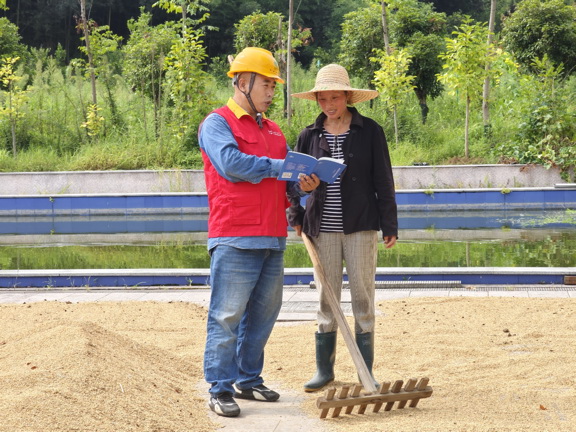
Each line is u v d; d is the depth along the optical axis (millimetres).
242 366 3750
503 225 11578
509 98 18188
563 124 14898
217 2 40000
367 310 3883
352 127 3867
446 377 4000
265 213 3525
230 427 3270
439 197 13828
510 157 15375
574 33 19766
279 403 3680
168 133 17125
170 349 4695
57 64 27312
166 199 14055
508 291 6457
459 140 16891
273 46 21516
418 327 5156
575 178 14383
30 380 3283
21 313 5379
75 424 2928
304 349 4680
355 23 20844
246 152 3523
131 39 20422
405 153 16469
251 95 3564
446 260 8523
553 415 3297
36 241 10977
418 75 18875
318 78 3854
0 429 2801
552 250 9000
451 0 46156
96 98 19484
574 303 5703
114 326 5277
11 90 17875
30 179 15000
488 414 3326
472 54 15477
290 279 7188
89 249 10102
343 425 3240
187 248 10102
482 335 4867
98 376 3434
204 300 6438
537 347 4527
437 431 3053
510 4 45562
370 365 3881
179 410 3402
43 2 40062
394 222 3846
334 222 3855
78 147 18172
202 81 17469
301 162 3297
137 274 7312
